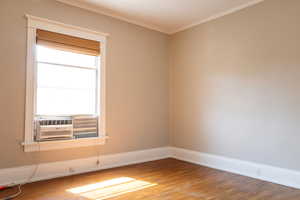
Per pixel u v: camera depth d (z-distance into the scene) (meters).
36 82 3.08
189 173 3.45
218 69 3.81
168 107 4.69
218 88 3.80
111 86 3.79
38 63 3.16
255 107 3.29
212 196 2.57
